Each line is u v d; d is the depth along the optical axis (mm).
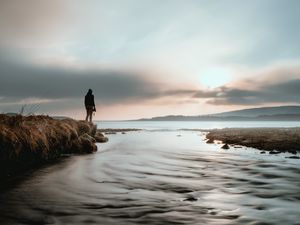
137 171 12711
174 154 19531
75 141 19938
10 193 8766
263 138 28031
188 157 17844
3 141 10820
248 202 7902
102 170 12875
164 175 11805
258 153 19688
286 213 6965
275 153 19266
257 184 10156
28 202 7812
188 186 9797
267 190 9281
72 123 21875
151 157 17766
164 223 6262
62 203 7734
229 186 9836
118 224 6191
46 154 15016
